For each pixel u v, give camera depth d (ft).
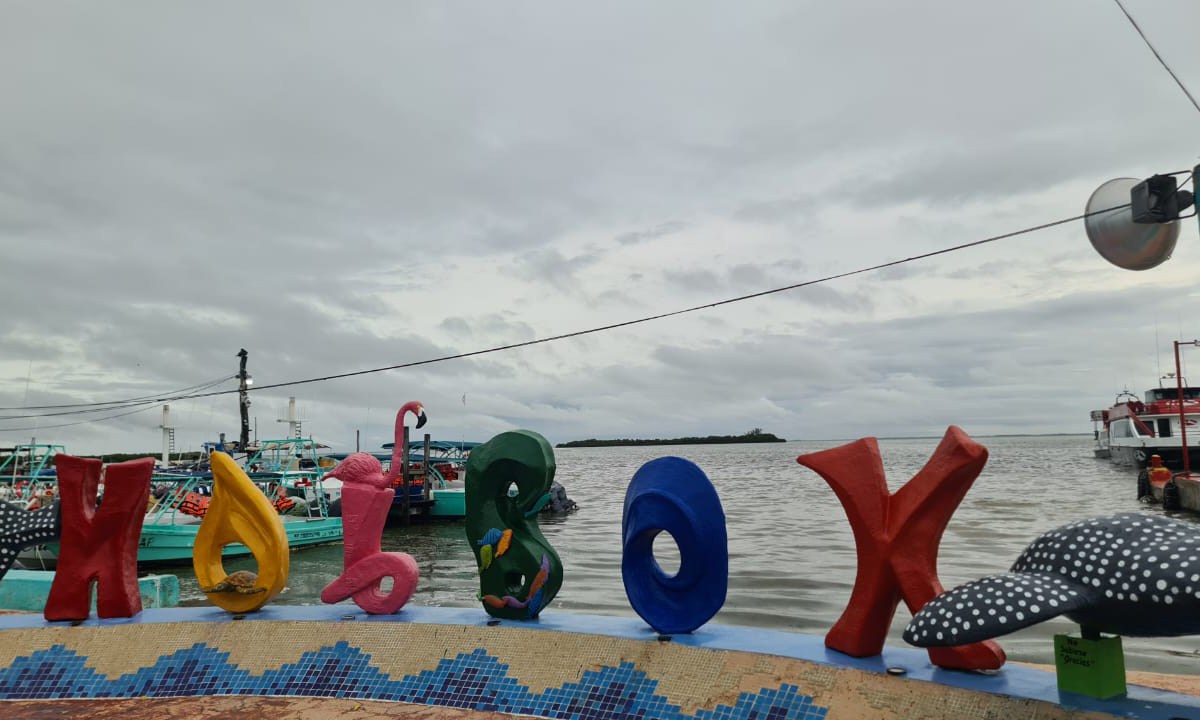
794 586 61.87
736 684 23.84
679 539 26.45
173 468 126.41
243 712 26.48
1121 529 18.88
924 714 20.94
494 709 25.94
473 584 76.43
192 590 73.97
